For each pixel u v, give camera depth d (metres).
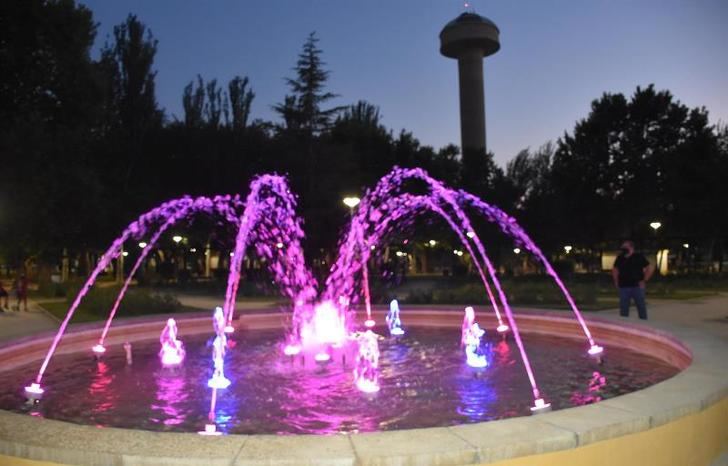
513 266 50.88
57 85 29.59
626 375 7.62
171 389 7.31
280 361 9.11
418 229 43.41
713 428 4.60
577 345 10.11
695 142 38.53
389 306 14.76
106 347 10.83
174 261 51.72
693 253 48.62
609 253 56.12
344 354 9.51
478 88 83.12
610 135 40.94
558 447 3.58
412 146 45.81
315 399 6.64
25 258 34.59
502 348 9.96
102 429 3.85
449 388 7.05
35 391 7.06
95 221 34.88
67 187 29.14
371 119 56.72
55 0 28.39
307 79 40.22
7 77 27.23
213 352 10.06
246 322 13.63
